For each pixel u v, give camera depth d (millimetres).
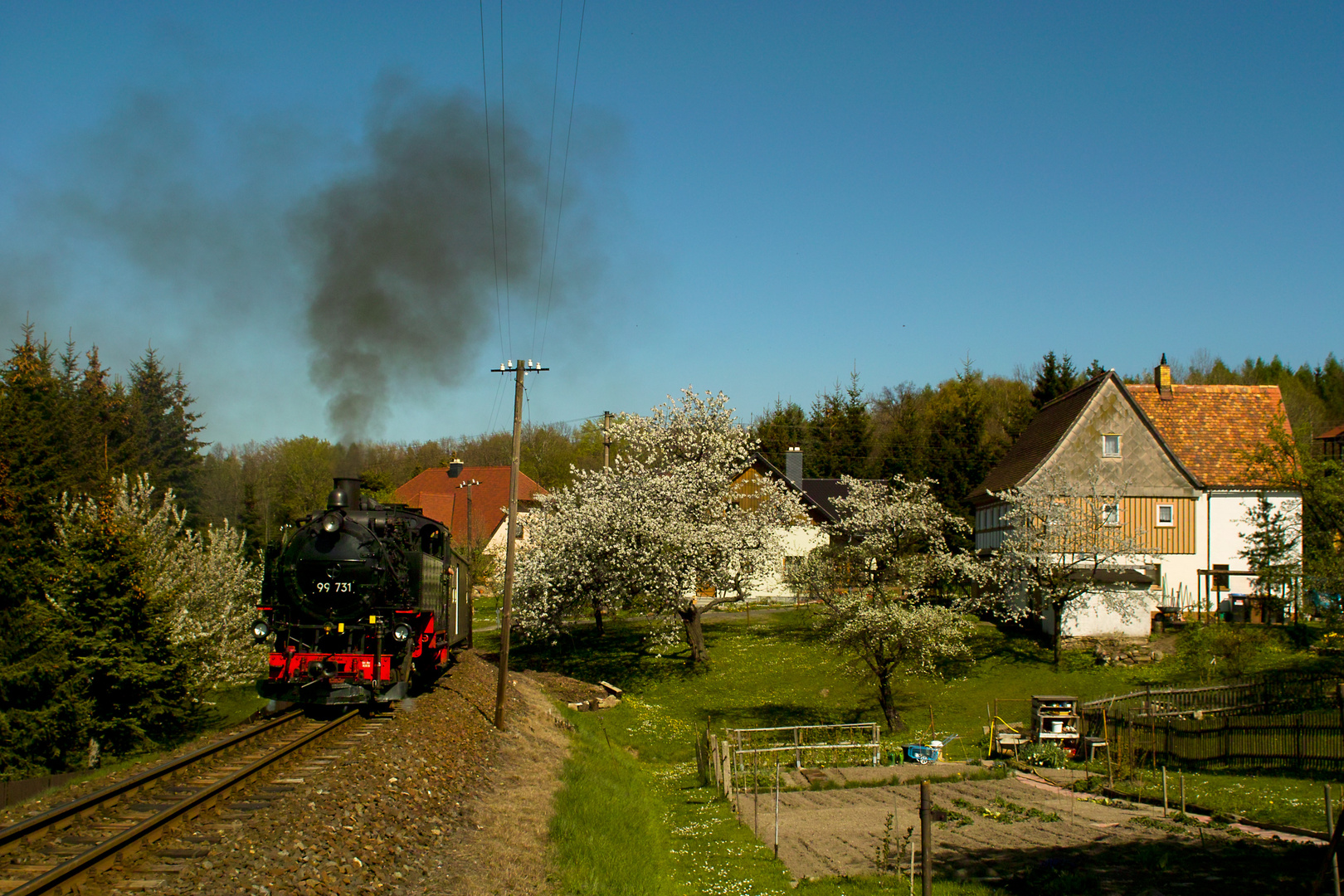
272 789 11141
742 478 48438
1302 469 25109
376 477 55094
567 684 29734
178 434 54938
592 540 33250
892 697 28219
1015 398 70812
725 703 29297
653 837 14461
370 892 8570
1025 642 33594
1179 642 30172
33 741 18312
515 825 12125
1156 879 11117
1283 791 15719
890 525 29641
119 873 8125
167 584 24484
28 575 22156
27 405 30500
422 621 18672
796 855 13688
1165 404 38406
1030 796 17109
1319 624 30266
